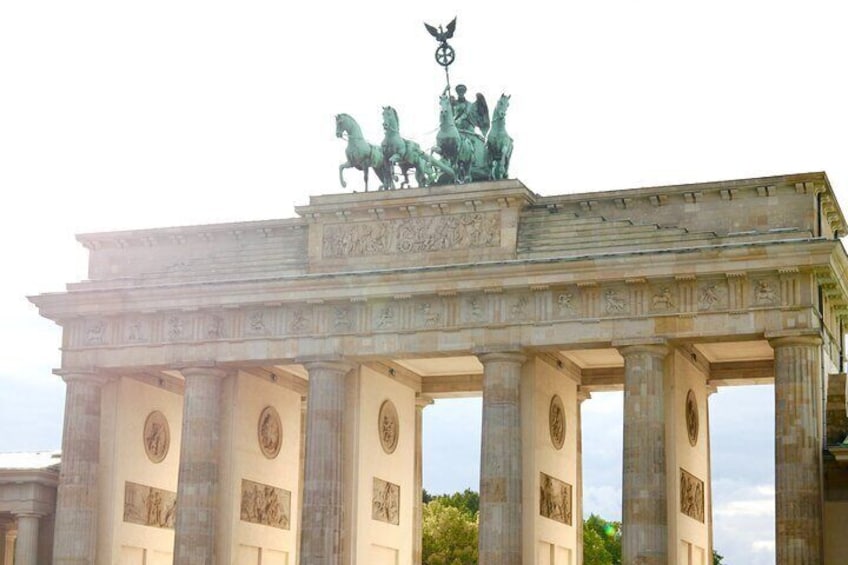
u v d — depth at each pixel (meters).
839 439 125.62
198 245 145.25
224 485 140.12
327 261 137.50
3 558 158.62
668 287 126.56
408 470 150.25
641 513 124.31
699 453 139.25
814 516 119.62
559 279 128.25
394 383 147.50
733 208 127.75
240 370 142.38
